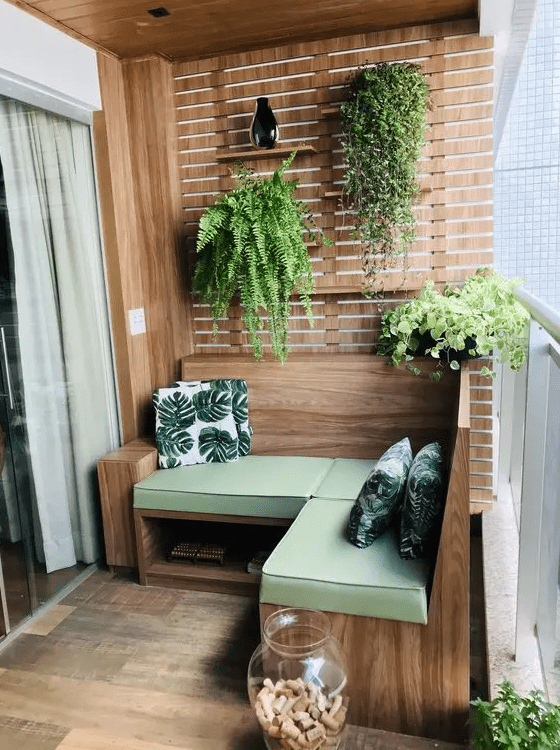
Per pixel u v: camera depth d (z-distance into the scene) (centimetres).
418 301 274
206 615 257
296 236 280
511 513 279
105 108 294
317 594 191
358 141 275
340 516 232
